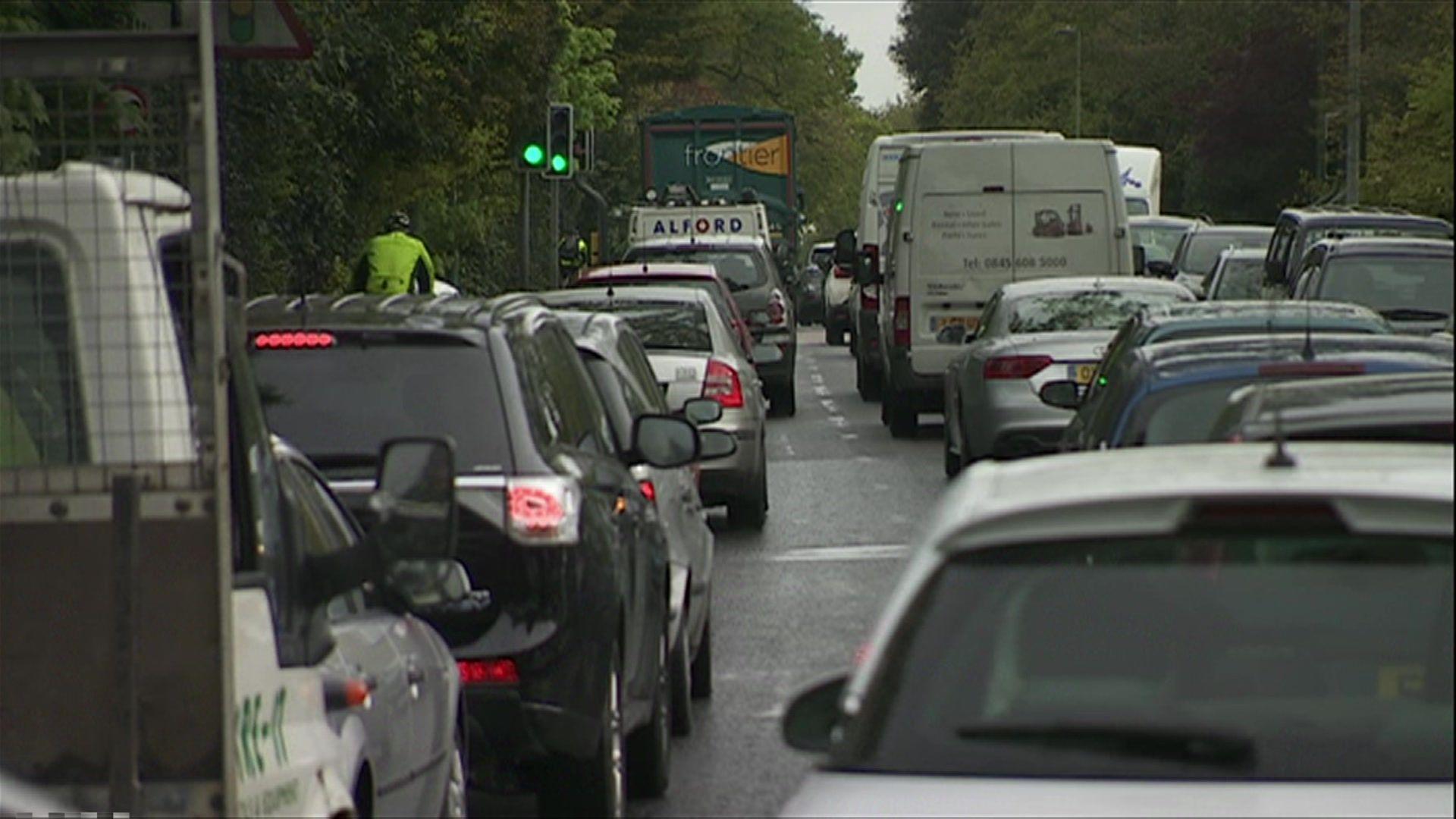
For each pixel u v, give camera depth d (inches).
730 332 2874.0
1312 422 1091.9
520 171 4618.6
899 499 3105.3
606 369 1760.6
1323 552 692.1
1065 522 700.7
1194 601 688.4
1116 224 4092.0
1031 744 674.2
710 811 1401.3
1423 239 3663.9
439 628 1235.9
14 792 649.0
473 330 1299.2
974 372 3097.9
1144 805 647.1
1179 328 1984.5
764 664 1918.1
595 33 7081.7
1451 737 663.1
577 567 1253.7
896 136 6092.5
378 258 3068.4
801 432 4261.8
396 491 915.4
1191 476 717.9
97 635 756.6
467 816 1344.7
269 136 3417.8
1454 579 682.8
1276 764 663.8
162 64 771.4
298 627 878.4
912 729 683.4
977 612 697.6
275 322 1298.0
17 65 770.8
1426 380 1166.3
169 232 818.2
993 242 4092.0
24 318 820.0
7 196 817.5
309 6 3444.9
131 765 751.7
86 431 818.2
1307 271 3590.1
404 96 3909.9
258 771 796.0
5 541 758.5
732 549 2635.3
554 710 1240.2
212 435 758.5
